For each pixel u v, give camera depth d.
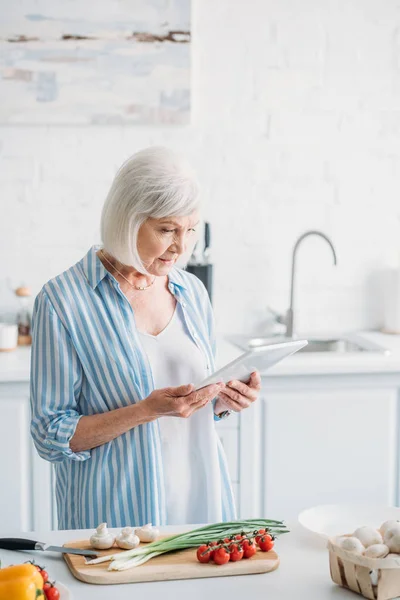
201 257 3.72
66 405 2.06
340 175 3.78
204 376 2.17
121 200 1.97
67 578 1.66
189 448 2.17
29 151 3.57
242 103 3.67
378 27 3.72
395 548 1.61
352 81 3.73
